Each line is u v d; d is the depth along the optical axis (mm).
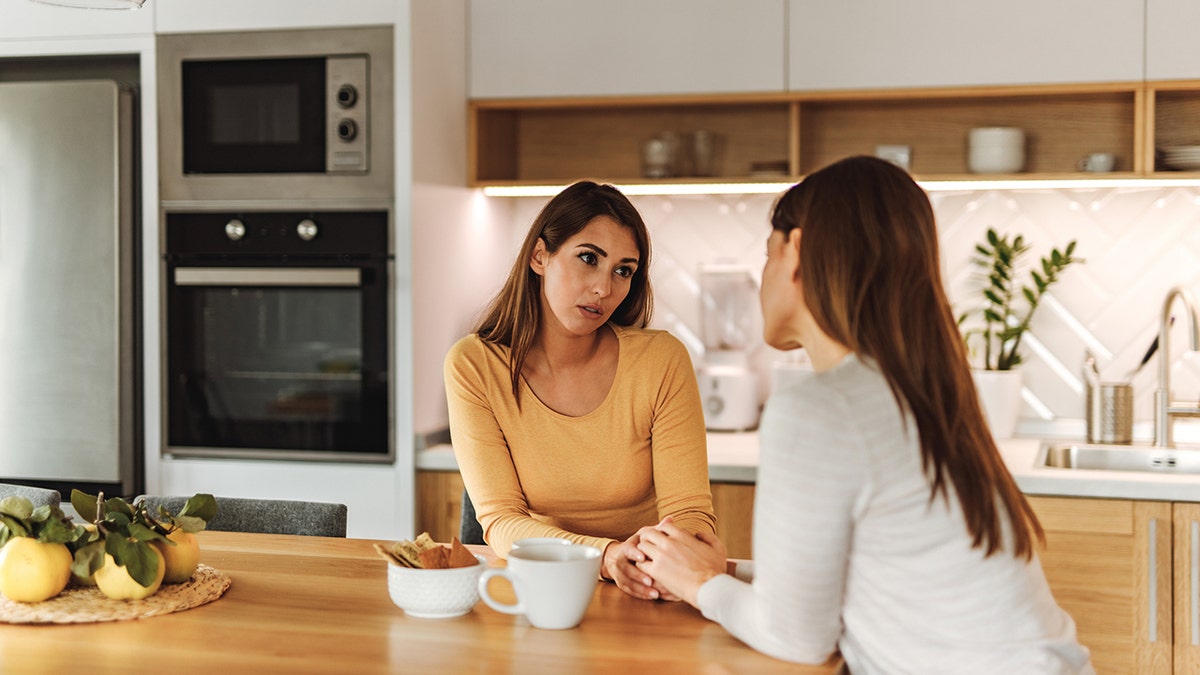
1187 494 2506
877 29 2975
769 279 1331
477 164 3223
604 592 1547
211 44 2920
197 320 2969
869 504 1177
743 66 3037
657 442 1830
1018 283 3264
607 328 1897
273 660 1232
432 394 3012
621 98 3094
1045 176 2967
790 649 1224
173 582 1512
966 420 1203
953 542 1177
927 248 1233
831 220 1234
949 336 1226
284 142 2902
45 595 1414
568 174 3490
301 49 2877
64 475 2959
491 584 1566
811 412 1189
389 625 1369
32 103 2924
